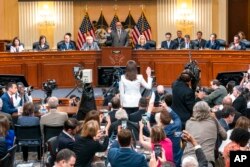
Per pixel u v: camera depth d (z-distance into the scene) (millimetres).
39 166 12180
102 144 9164
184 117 11328
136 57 19422
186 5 23781
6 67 19156
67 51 19422
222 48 19906
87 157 8883
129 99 12406
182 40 20266
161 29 24031
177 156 9500
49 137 11836
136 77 12461
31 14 23891
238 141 7895
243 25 25672
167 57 19344
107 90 16281
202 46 20203
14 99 13945
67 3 24031
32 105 12273
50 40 24016
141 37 19984
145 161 7898
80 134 9109
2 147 9352
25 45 23922
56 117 11898
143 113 11664
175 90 11453
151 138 8719
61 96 17781
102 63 19250
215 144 9414
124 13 24141
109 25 24125
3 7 23203
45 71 19422
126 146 7918
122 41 19672
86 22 24047
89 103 12047
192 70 15555
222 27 23781
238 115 10766
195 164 6977
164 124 9586
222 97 14016
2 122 9750
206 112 9312
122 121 10500
